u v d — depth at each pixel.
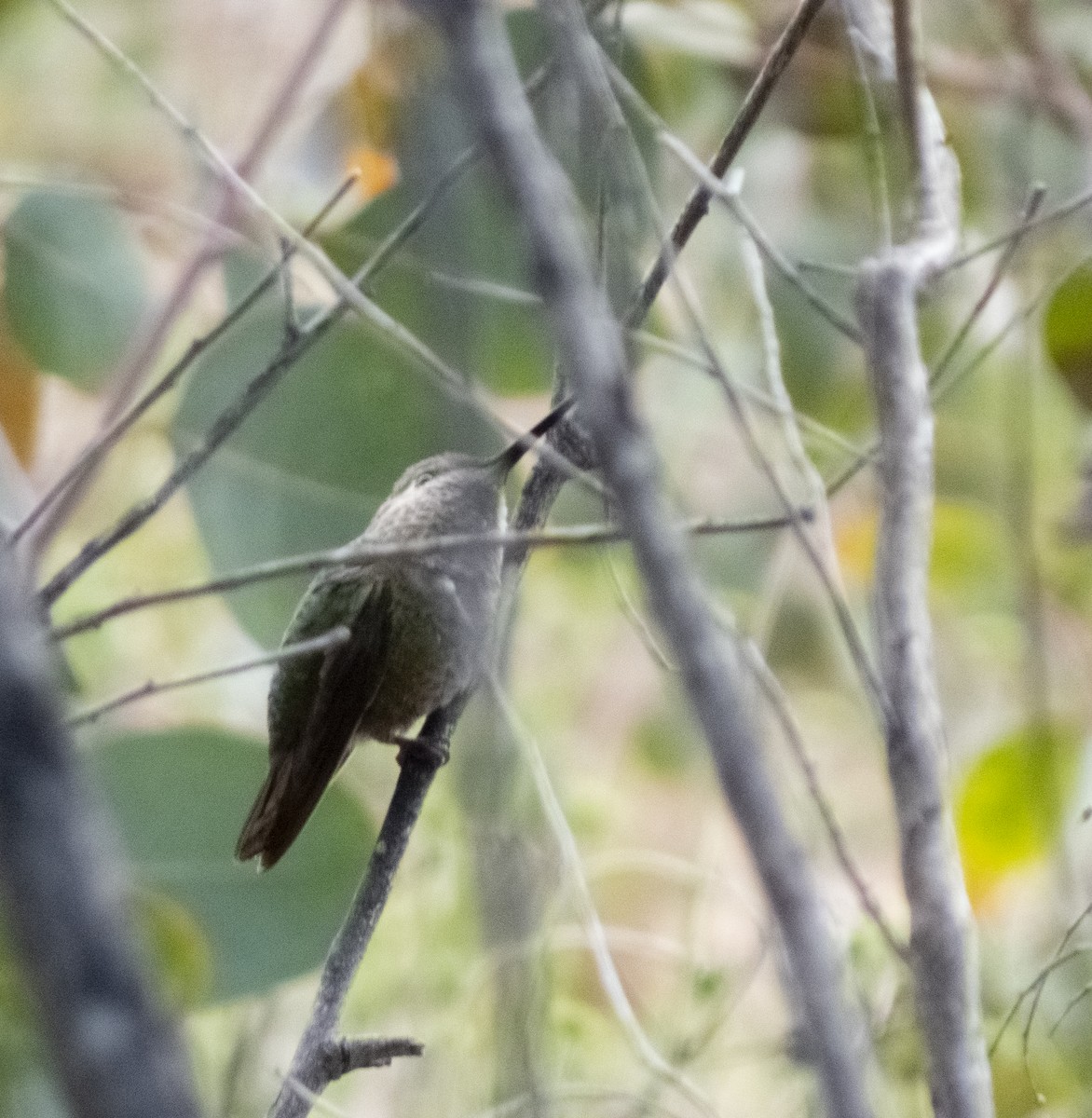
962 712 8.34
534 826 4.79
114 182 7.48
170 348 7.01
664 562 2.25
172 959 5.00
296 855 5.62
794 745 3.32
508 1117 3.68
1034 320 6.10
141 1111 1.52
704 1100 4.46
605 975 4.39
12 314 6.18
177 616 8.43
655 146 5.75
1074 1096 5.66
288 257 4.50
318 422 5.84
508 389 5.82
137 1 9.50
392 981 6.19
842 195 8.16
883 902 7.05
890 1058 4.43
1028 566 6.20
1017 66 7.67
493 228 5.22
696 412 8.91
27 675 1.61
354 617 5.64
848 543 8.25
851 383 7.87
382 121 6.53
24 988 1.68
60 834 1.58
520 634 9.04
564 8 4.00
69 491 5.11
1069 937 4.80
